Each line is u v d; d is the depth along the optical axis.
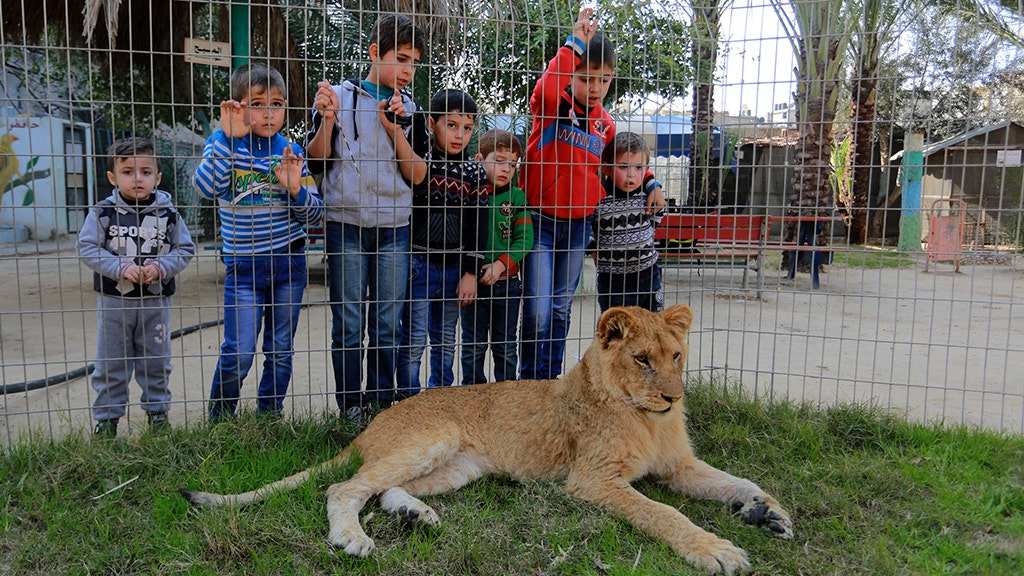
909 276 12.12
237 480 3.41
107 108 8.65
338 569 2.76
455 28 5.02
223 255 3.95
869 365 6.13
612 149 5.10
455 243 4.53
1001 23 5.44
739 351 6.67
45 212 12.20
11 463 3.48
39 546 2.87
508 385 3.83
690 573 2.75
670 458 3.52
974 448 3.84
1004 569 2.72
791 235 11.93
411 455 3.37
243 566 2.78
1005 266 12.98
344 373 4.24
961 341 7.11
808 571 2.80
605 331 3.38
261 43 8.16
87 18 4.25
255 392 5.14
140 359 4.10
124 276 3.88
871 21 10.77
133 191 3.94
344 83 4.10
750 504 3.21
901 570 2.77
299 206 4.09
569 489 3.38
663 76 4.83
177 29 8.46
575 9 5.23
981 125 5.11
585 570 2.77
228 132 3.84
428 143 4.29
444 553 2.89
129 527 3.05
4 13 7.48
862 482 3.55
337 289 4.27
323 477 3.42
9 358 5.85
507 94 5.22
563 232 4.79
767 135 5.34
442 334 4.62
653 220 5.18
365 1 6.88
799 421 4.27
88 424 4.29
